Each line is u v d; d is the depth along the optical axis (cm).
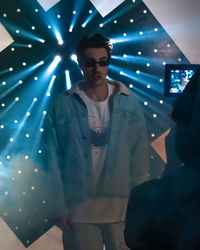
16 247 484
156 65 463
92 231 370
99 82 369
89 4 461
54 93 464
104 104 372
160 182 147
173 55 463
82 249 370
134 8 461
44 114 466
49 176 376
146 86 463
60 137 377
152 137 466
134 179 378
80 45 371
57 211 370
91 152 368
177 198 140
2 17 462
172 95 445
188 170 143
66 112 374
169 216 139
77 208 369
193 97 145
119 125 372
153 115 464
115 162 368
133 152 380
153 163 466
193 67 443
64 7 461
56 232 483
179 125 145
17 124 468
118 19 461
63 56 463
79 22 461
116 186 367
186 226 137
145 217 143
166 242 138
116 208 369
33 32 462
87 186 368
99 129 370
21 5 461
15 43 463
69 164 372
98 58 366
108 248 378
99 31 461
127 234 147
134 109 379
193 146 141
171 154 203
